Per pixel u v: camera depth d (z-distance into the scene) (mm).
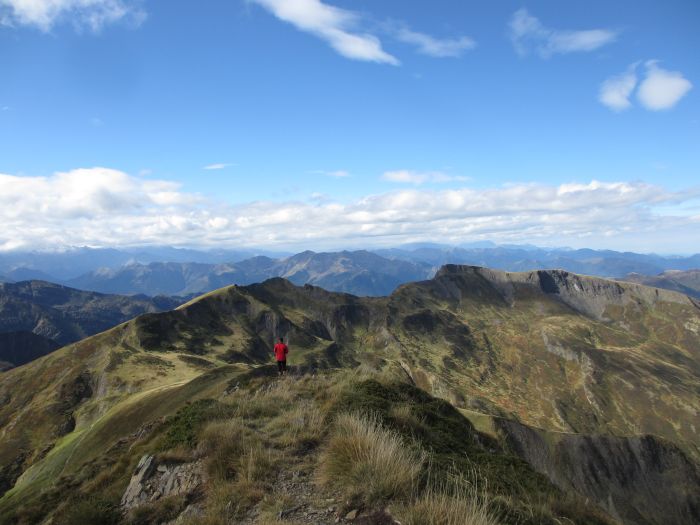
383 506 8477
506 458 14703
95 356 133375
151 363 123625
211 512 9195
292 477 10461
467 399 191250
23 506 18734
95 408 95938
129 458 15906
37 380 123188
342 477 9617
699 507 91125
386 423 13859
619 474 91250
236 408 15836
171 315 186250
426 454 11266
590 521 11328
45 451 69750
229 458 11492
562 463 87375
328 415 14445
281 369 23703
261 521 8562
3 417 108188
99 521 11250
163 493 11422
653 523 84125
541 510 10008
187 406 17797
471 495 9008
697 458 176750
